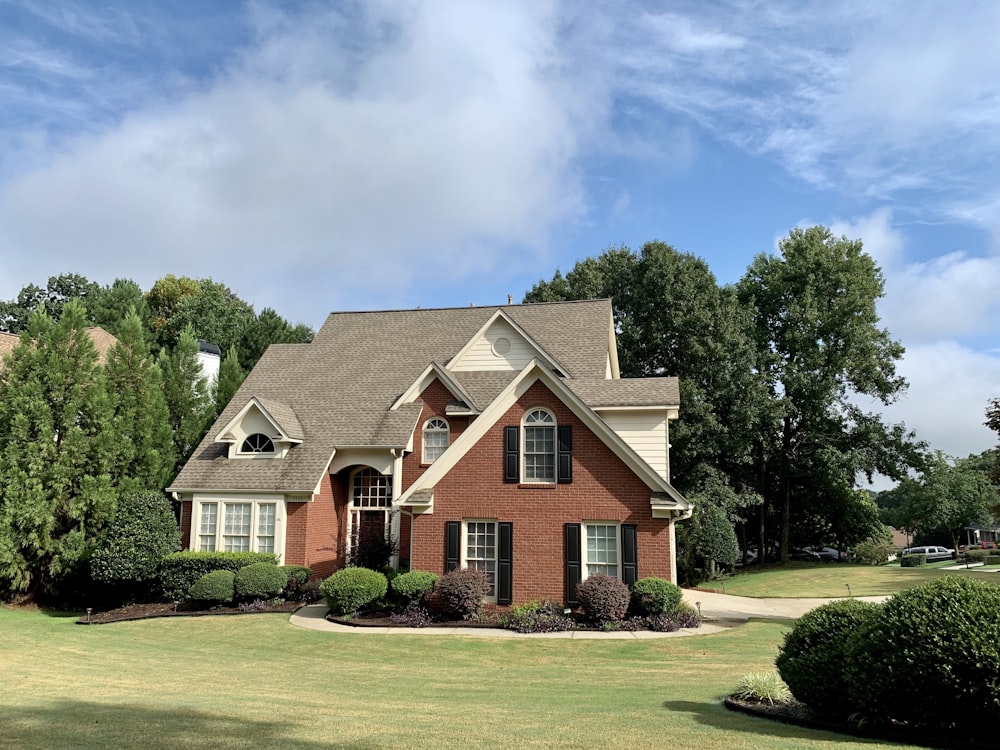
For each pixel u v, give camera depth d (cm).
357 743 758
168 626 1986
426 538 2086
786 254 4809
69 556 2381
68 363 2506
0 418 2466
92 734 795
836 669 929
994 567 4962
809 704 965
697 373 4028
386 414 2700
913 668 824
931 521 6988
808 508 5291
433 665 1450
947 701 809
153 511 2420
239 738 777
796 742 782
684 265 4184
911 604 875
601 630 1841
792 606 2628
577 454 2033
